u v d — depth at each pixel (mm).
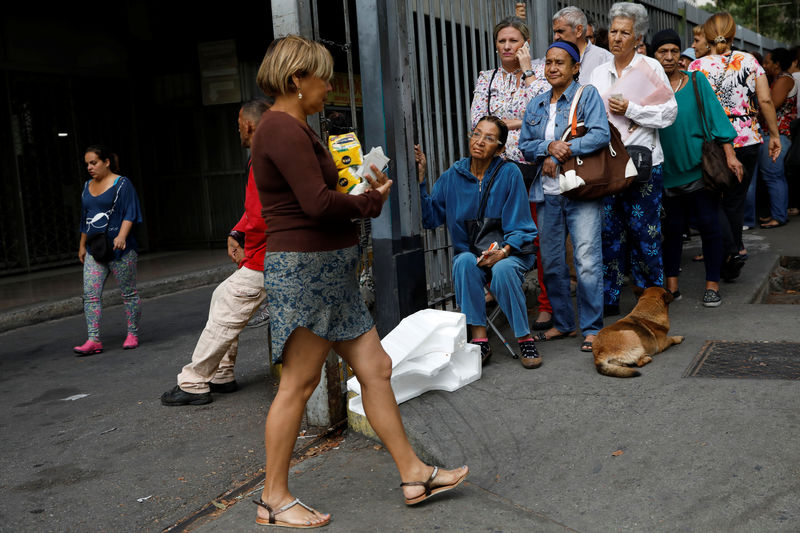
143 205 12758
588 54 5289
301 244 2598
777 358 3910
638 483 2770
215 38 12133
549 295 4680
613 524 2539
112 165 6164
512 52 4988
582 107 4305
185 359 5840
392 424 2807
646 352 4059
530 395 3693
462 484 2945
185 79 12461
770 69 9102
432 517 2730
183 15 12133
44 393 5156
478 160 4328
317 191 2494
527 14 5906
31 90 11000
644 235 4988
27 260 10859
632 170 4289
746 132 6355
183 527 2990
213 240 12742
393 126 4062
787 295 6078
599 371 3893
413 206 4199
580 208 4344
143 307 8289
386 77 4027
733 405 3320
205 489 3357
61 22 11281
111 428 4266
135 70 12555
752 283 5773
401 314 4098
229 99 12234
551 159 4352
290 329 2615
